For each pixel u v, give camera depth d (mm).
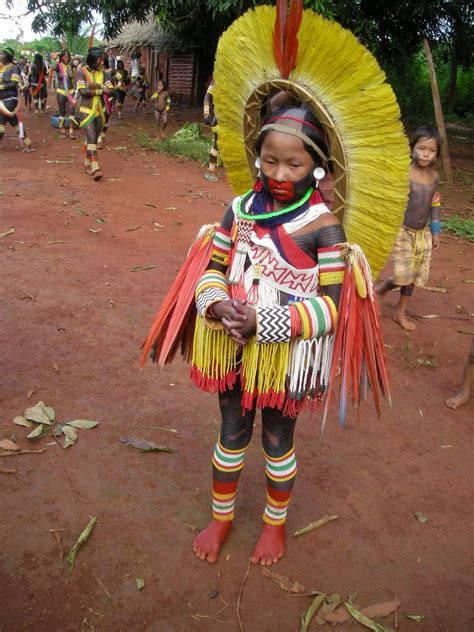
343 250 1927
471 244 7734
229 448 2334
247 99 2055
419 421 3566
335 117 1839
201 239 2236
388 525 2715
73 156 11180
